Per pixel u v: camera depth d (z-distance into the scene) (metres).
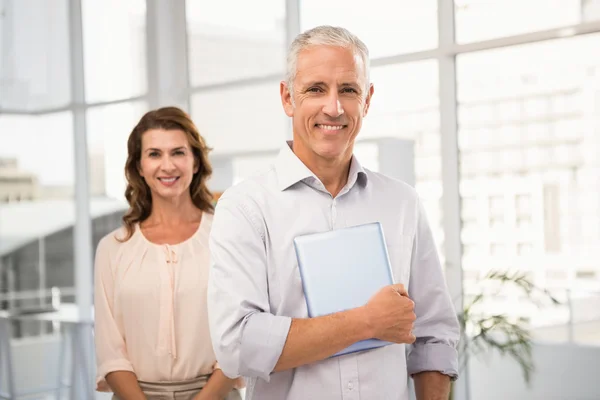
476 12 4.93
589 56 4.48
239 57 6.34
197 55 6.64
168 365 2.50
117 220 7.00
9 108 7.07
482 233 4.91
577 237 4.52
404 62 5.21
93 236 7.11
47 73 7.20
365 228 1.66
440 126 5.06
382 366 1.68
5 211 7.05
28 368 6.29
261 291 1.63
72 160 7.16
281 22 6.05
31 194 7.13
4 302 6.98
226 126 6.42
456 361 1.81
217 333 1.60
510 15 4.79
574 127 4.53
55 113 7.19
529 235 4.71
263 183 1.73
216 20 6.48
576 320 4.48
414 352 1.83
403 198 1.83
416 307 1.84
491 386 4.61
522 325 4.62
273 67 6.12
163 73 6.74
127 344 2.55
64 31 7.20
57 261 7.14
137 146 2.67
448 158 5.03
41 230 7.13
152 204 2.72
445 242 5.05
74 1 7.13
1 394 6.00
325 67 1.58
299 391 1.63
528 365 4.52
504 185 4.82
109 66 7.02
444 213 5.05
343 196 1.75
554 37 4.59
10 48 7.13
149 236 2.65
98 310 2.57
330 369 1.64
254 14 6.23
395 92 5.25
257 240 1.65
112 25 7.00
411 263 1.84
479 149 4.93
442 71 5.05
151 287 2.54
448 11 5.00
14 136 7.10
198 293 2.55
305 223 1.70
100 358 2.53
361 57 1.63
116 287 2.56
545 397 4.51
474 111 4.95
